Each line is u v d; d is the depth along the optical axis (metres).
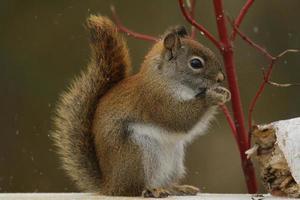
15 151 19.38
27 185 18.98
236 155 18.72
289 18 19.77
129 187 10.93
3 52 20.36
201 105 11.45
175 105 11.34
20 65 20.23
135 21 20.28
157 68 11.39
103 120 11.14
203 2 19.81
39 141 19.42
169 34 11.55
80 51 20.22
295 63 19.36
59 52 20.30
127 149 10.94
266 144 10.68
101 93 11.62
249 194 11.20
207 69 11.48
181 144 11.58
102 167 11.12
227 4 19.78
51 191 18.83
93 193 11.34
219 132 18.92
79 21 20.42
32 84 20.05
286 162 10.48
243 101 18.94
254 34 19.66
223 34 11.35
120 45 11.71
